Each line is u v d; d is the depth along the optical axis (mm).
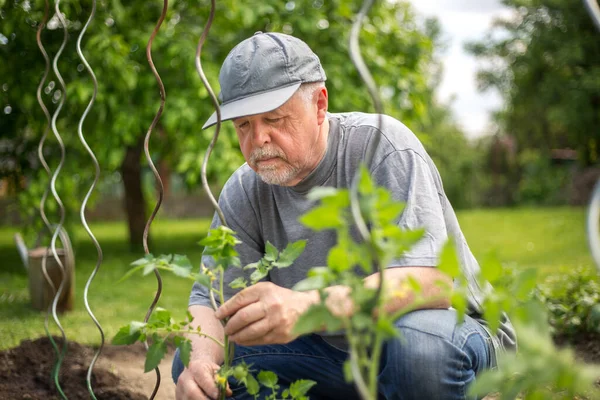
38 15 5398
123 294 5508
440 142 22531
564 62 18906
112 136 6508
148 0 6773
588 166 21141
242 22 7242
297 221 2041
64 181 6340
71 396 2635
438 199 1894
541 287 3561
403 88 7711
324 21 7469
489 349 1962
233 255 1424
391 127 2014
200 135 6543
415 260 1714
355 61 1022
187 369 1805
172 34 6656
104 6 6176
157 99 6633
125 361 3225
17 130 6719
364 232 951
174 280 6328
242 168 2234
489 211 18453
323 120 1976
